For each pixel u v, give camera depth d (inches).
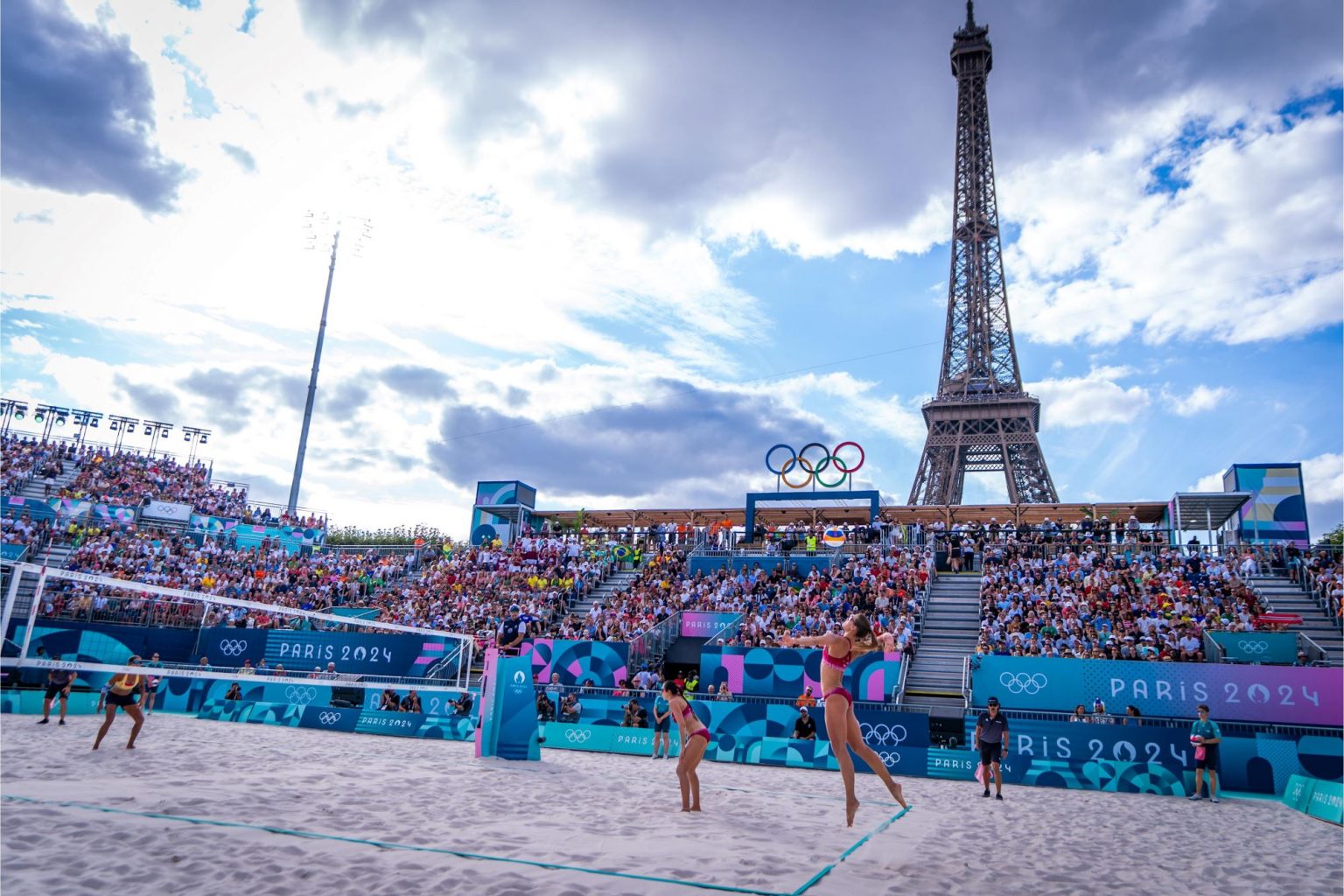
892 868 293.0
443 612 1228.5
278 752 582.9
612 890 236.1
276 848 264.4
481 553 1454.2
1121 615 936.9
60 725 698.2
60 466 1587.1
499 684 637.9
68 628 1078.4
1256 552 1116.5
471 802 396.2
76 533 1369.3
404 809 361.7
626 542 1432.1
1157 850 386.3
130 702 542.3
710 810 423.2
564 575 1301.7
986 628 949.8
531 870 255.4
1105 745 715.4
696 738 418.6
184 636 1147.9
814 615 1024.2
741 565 1259.8
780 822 394.0
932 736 832.9
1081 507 1365.7
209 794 355.9
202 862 243.0
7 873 221.5
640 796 462.9
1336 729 736.3
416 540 1695.4
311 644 1108.5
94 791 343.6
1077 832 428.8
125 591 1190.9
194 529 1573.6
